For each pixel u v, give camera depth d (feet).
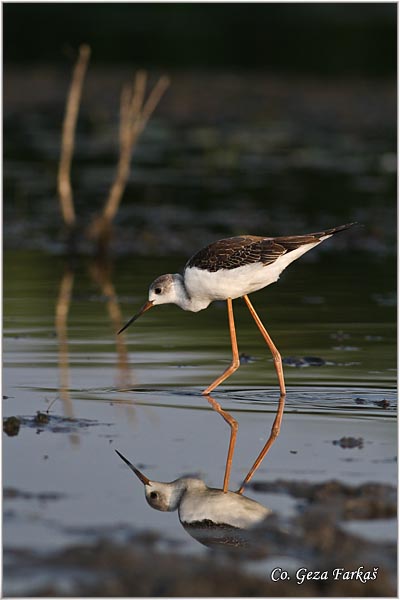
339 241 64.23
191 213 67.87
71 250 61.05
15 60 119.44
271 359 39.19
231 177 80.59
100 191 75.46
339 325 44.65
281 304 49.06
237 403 33.55
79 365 37.91
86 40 122.52
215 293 35.76
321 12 131.64
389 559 21.26
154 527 23.21
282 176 80.79
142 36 126.62
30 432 30.12
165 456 28.22
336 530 22.48
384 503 23.98
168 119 101.65
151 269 55.47
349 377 36.40
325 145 92.63
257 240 35.24
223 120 101.04
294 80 114.21
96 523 23.22
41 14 125.70
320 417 32.04
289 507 24.20
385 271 56.65
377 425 31.12
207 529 23.21
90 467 27.22
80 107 101.81
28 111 101.81
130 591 19.44
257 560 21.30
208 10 131.64
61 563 20.65
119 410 32.53
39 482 25.98
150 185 77.51
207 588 19.61
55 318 45.50
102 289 51.55
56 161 84.84
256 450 28.68
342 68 118.01
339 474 26.50
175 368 37.81
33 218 67.56
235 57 120.67
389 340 41.98
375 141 94.02
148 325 45.14
